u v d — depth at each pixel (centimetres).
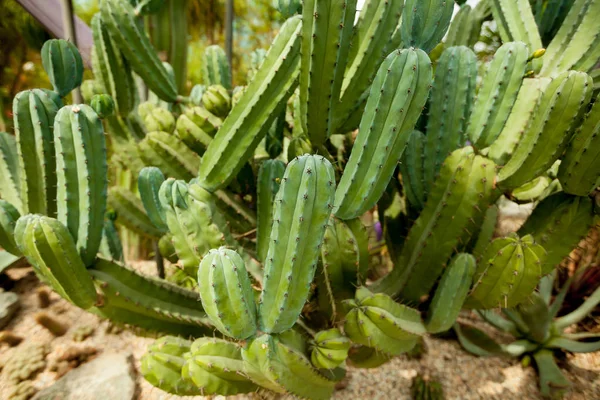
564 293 86
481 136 62
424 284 67
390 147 52
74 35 94
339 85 58
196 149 78
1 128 113
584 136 55
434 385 76
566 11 90
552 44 85
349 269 59
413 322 61
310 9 53
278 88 60
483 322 97
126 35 79
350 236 57
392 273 71
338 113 62
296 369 51
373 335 55
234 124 60
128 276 61
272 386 53
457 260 59
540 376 80
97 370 76
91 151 60
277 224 46
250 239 81
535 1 93
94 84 94
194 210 59
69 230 60
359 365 69
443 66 67
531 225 67
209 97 74
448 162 63
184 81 112
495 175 62
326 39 53
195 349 53
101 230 62
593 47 79
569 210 62
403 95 49
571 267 99
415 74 48
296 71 59
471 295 63
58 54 69
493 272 59
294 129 75
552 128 55
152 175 69
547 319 79
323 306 65
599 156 55
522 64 59
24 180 69
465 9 95
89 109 60
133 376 77
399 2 58
